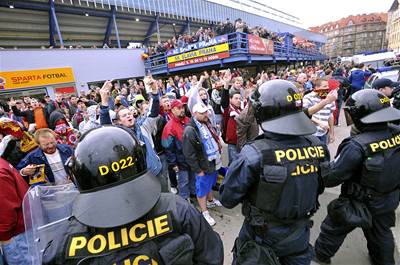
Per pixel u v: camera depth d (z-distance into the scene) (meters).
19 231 1.63
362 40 70.69
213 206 3.11
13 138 2.09
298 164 1.25
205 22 19.86
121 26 16.19
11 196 1.58
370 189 1.61
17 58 9.36
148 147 2.51
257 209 1.33
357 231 2.41
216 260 0.95
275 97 1.28
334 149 4.57
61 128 3.77
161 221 0.81
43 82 10.07
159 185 0.85
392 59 13.26
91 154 0.75
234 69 11.52
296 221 1.33
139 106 3.87
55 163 2.25
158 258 0.77
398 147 1.54
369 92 1.65
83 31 14.91
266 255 1.30
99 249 0.74
